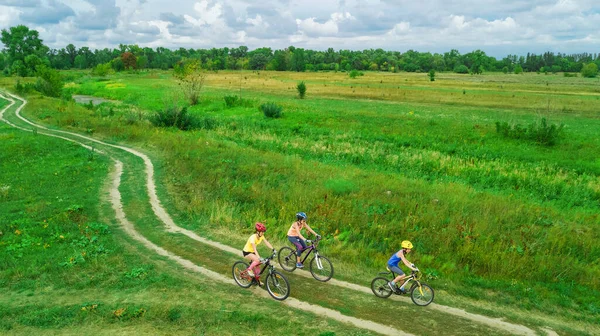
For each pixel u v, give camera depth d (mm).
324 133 40000
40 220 16453
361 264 12562
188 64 62500
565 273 12148
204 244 13984
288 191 19484
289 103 60969
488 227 15531
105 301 10266
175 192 20094
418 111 55688
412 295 10203
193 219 16406
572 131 40906
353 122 44562
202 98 65875
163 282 11156
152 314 9602
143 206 18000
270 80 118062
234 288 10906
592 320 9828
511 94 78562
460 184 23031
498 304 10414
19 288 11047
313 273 11617
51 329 9219
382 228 15406
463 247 13594
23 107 52750
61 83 71688
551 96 74875
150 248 13656
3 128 39312
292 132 40531
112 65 165625
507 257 12906
